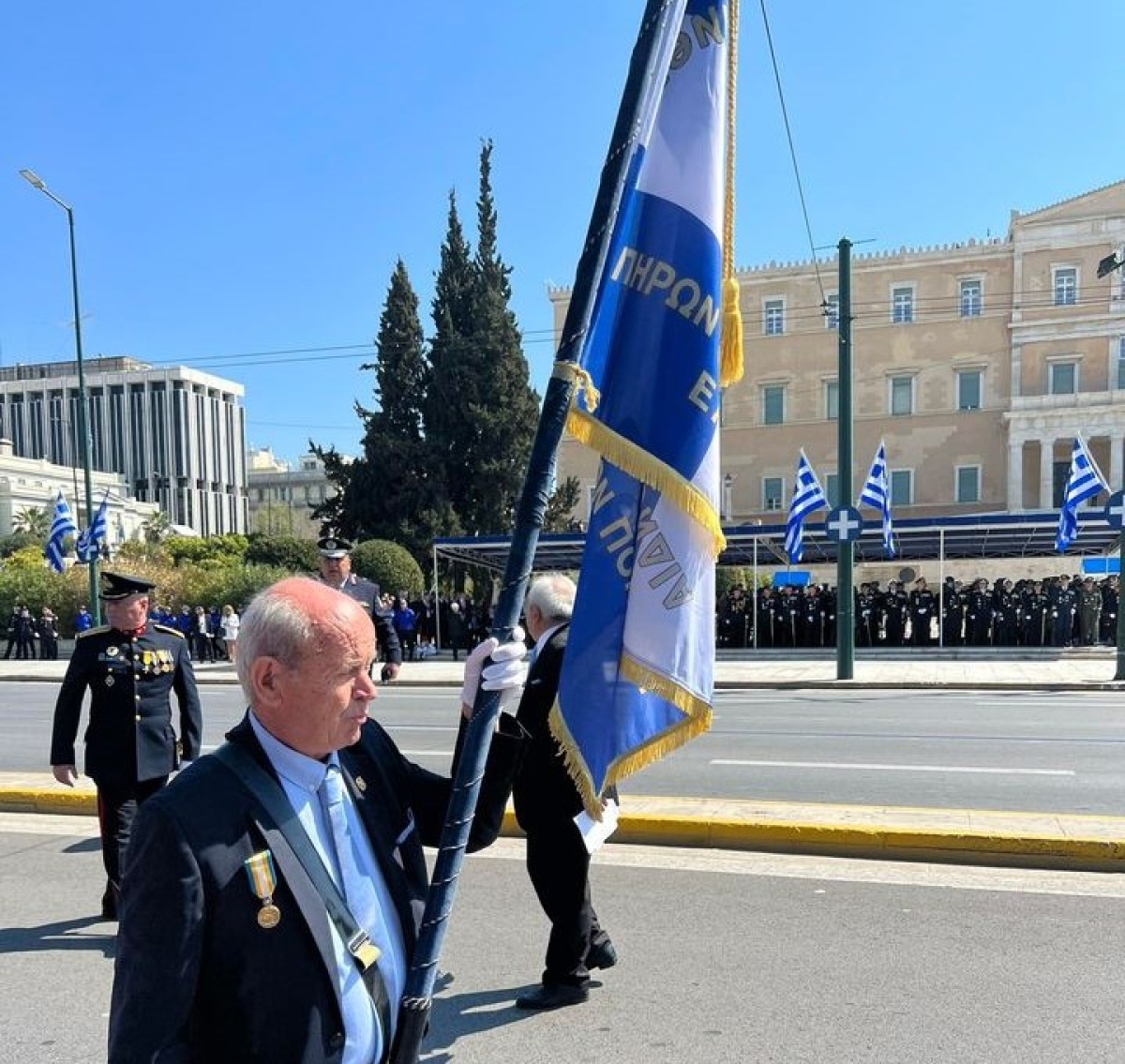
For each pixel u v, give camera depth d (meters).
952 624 21.19
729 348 2.71
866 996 3.57
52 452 114.38
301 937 1.48
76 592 27.48
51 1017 3.59
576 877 3.53
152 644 4.78
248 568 27.52
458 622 23.02
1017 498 46.03
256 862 1.46
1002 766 7.82
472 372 33.81
